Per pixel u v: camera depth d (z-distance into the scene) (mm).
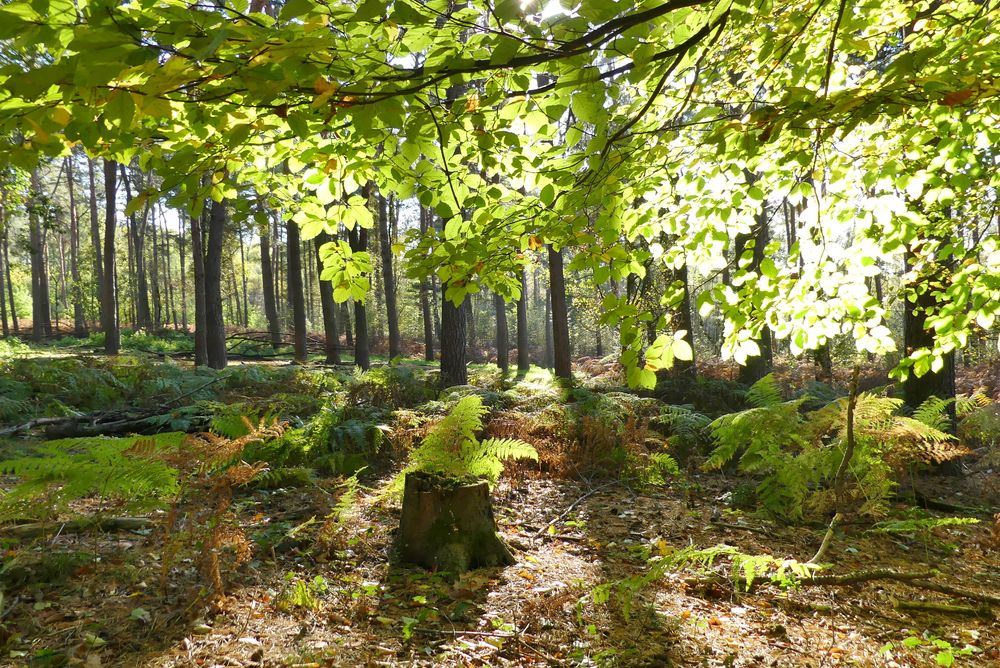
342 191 2963
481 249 2822
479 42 2205
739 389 11844
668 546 4520
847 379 13844
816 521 5426
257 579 3633
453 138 2549
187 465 3676
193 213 2562
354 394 9539
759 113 2146
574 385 10516
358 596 3541
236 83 1755
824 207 2684
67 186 44156
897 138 2965
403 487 4805
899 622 3557
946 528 5441
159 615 3109
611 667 2869
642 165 2902
